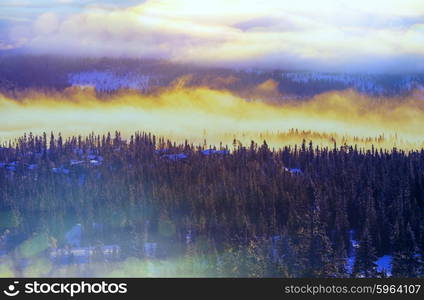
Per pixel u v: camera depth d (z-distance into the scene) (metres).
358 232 181.75
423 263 163.50
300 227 178.38
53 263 186.88
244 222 186.88
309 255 161.12
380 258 171.12
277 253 166.38
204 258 169.62
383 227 176.50
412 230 178.12
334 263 157.50
